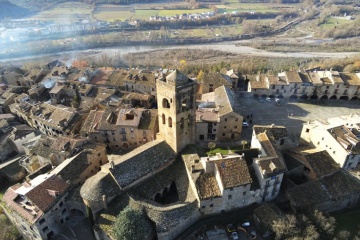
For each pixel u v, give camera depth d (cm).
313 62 18550
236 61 19850
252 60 19738
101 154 8606
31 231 6838
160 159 7744
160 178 7594
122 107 10719
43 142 9019
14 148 10106
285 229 6575
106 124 9650
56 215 6969
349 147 7806
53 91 12850
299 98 13188
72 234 7056
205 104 10669
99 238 6700
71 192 7375
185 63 18625
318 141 8825
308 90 12950
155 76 13288
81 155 8169
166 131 8062
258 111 12069
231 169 7006
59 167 7975
